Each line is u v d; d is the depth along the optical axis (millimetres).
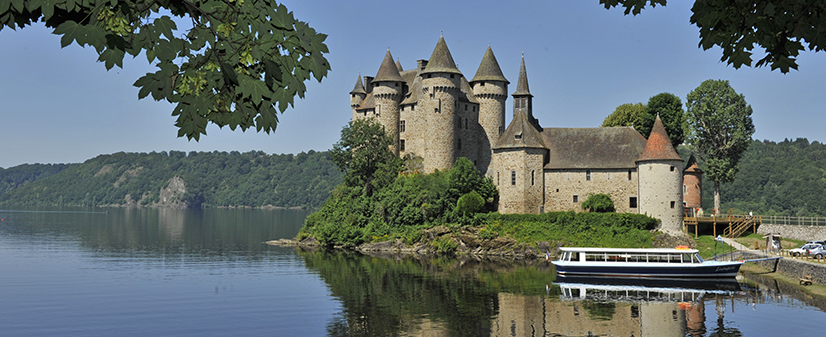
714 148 87625
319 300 51219
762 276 60438
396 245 86812
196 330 41531
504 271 66312
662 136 77562
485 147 95562
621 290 54406
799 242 70062
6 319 44750
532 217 80812
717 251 70750
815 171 154125
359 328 41781
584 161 83312
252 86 8617
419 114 96562
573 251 63406
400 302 49875
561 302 49344
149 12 8461
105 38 7754
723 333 39125
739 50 10547
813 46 9867
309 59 8773
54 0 7438
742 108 86312
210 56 8680
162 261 79562
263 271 68562
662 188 76188
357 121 97125
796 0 9484
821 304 46875
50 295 54531
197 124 9047
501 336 39594
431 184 87438
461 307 47812
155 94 8695
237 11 8492
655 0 12172
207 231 140875
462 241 82250
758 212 142375
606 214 76688
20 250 93500
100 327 42562
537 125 89062
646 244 73250
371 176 98625
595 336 39312
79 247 99438
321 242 95375
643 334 39344
